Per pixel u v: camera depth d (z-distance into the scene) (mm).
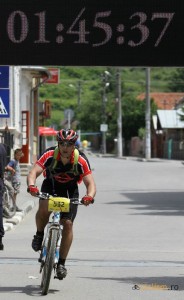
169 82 182250
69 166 11711
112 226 22406
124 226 22406
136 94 159250
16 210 24984
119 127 100750
